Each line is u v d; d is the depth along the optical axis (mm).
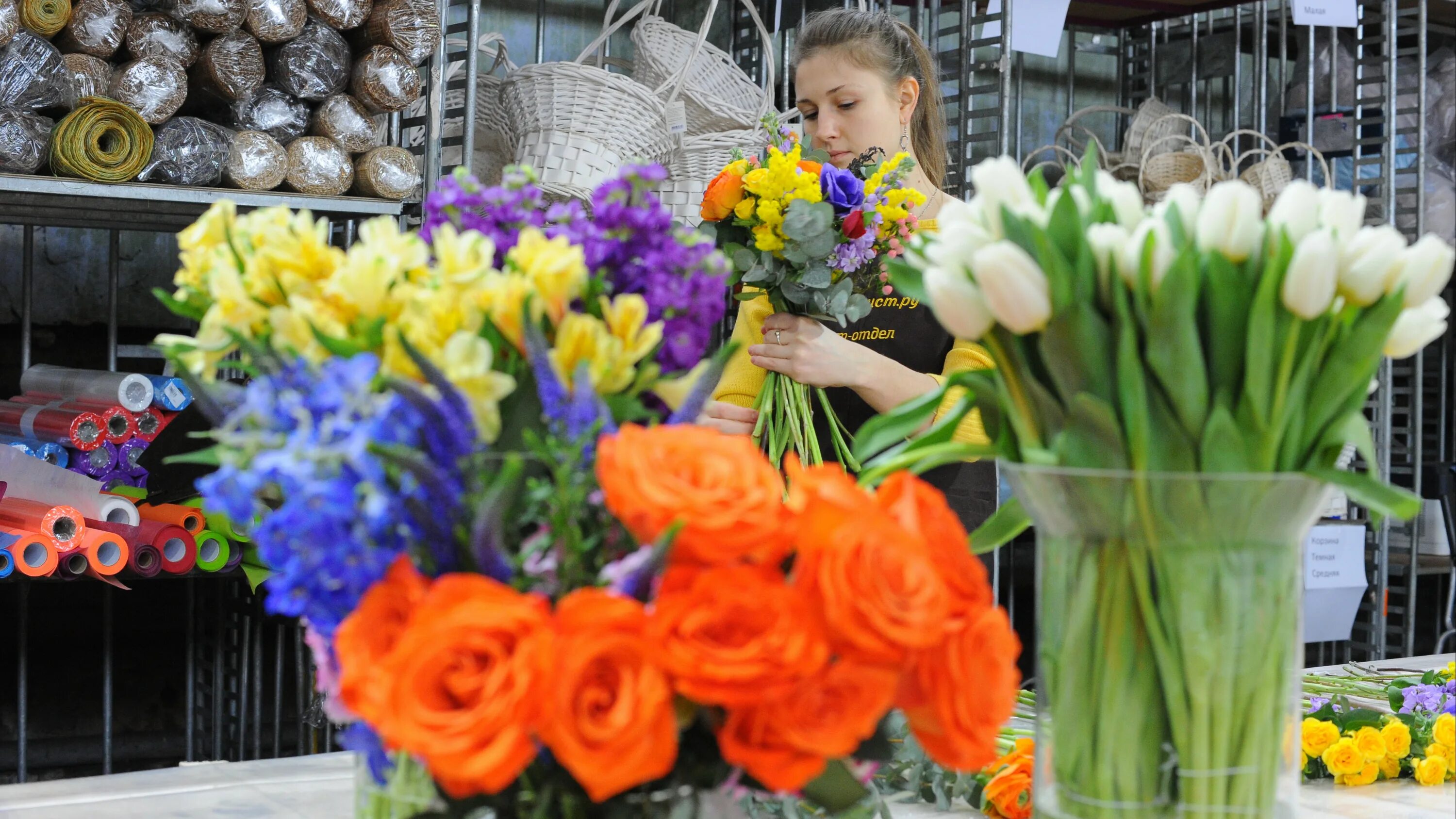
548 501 592
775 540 574
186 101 2576
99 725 3293
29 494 2418
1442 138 4227
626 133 2580
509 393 630
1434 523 4266
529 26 3932
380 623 565
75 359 3531
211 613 3199
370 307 632
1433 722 1181
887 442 798
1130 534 679
